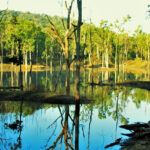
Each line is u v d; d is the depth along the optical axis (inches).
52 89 1014.4
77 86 662.5
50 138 398.6
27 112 603.5
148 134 376.8
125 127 446.6
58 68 2748.5
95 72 2347.4
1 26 2092.8
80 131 438.3
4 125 475.8
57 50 2551.7
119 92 1037.8
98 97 873.5
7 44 2492.6
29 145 362.0
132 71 2549.2
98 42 2591.0
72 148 349.1
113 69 2758.4
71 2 837.8
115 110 638.5
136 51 3508.9
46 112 605.3
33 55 2952.8
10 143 369.7
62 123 498.6
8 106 673.6
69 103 738.2
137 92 1049.5
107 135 407.5
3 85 1123.9
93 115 574.9
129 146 338.0
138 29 2484.0
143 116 560.4
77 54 644.1
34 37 2564.0
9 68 2588.6
